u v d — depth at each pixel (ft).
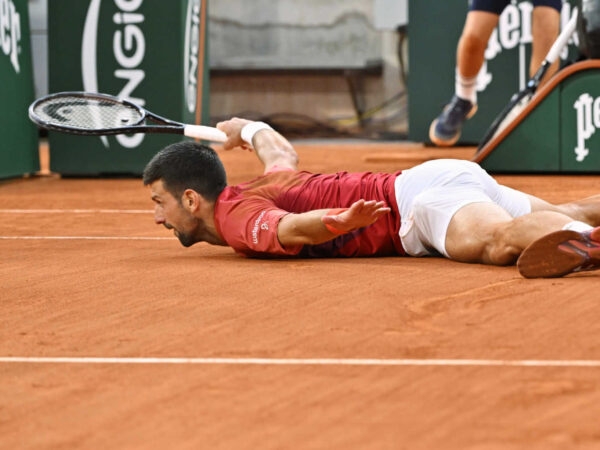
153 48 76.48
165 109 77.15
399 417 18.94
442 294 29.68
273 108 153.79
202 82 86.74
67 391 21.15
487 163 73.15
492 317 26.66
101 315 28.22
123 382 21.71
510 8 105.91
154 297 30.48
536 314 26.78
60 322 27.48
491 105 108.99
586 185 65.67
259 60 152.87
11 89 78.18
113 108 45.11
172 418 19.25
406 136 150.10
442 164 35.29
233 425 18.74
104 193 68.33
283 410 19.53
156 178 35.86
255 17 151.94
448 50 111.34
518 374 21.54
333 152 112.16
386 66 150.30
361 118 151.94
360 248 36.37
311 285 31.58
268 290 31.01
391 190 35.83
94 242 44.11
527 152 72.18
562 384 20.71
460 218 33.78
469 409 19.30
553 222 31.55
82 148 79.41
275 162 38.83
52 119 44.93
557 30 80.23
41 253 40.63
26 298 30.89
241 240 35.12
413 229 35.42
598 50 69.82
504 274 32.30
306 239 33.88
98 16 76.54
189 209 35.60
